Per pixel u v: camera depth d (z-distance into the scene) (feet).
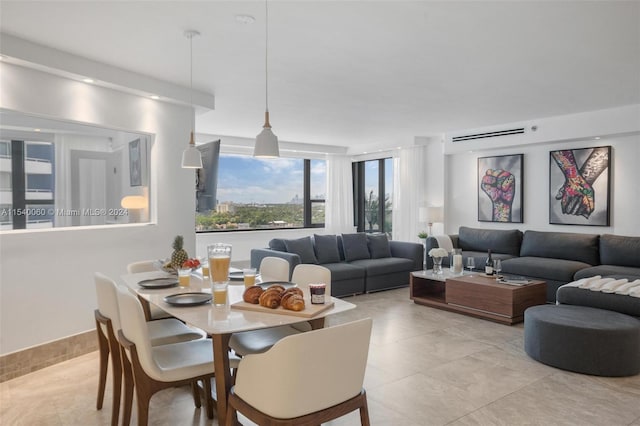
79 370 11.59
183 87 15.35
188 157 12.14
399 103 18.08
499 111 19.70
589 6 9.34
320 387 5.64
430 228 25.90
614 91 16.22
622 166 19.56
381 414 9.04
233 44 11.40
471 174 25.40
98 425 8.58
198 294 8.50
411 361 12.05
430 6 9.29
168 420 8.83
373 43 11.37
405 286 22.95
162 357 7.71
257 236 29.78
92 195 13.25
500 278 17.12
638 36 10.98
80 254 12.82
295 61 12.79
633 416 8.93
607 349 10.91
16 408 9.34
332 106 18.63
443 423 8.66
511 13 9.66
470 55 12.32
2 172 11.19
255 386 5.73
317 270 9.93
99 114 13.32
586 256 19.51
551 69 13.60
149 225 14.84
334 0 9.00
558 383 10.59
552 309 12.78
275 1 9.02
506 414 9.02
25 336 11.51
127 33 10.66
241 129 24.44
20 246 11.42
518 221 23.18
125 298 7.16
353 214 33.22
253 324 6.59
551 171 21.84
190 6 9.25
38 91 11.78
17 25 10.18
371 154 31.60
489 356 12.46
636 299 12.61
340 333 5.71
